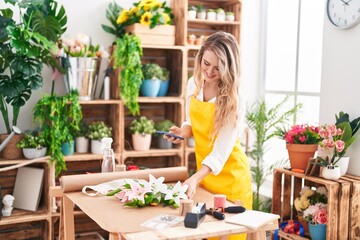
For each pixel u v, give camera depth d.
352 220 3.01
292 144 3.26
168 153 3.96
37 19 3.45
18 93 3.35
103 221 1.88
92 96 3.75
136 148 3.91
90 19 3.94
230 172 2.59
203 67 2.38
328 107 3.39
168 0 4.18
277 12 4.39
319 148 3.36
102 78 4.04
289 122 4.20
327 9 3.35
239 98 2.42
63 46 3.60
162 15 3.88
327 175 3.03
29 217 3.46
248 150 4.45
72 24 3.88
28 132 3.55
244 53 4.52
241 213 2.00
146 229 1.80
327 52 3.39
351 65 3.19
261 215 1.97
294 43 4.20
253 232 2.02
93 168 4.05
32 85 3.38
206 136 2.56
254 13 4.53
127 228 1.80
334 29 3.31
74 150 3.80
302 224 3.29
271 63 4.49
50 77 3.84
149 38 3.84
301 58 4.07
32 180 3.64
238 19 4.23
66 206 2.37
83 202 2.14
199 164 2.68
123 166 2.54
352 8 3.13
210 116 2.49
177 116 4.07
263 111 3.89
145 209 2.05
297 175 3.20
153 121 4.25
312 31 3.95
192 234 1.74
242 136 4.55
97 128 3.79
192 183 2.25
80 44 3.61
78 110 3.58
